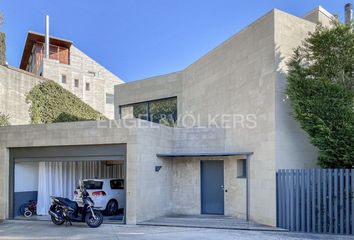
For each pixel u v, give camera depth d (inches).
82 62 1473.9
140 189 433.4
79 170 585.3
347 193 354.0
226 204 490.6
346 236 346.3
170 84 631.2
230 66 490.6
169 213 505.4
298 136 413.1
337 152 366.0
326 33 387.9
